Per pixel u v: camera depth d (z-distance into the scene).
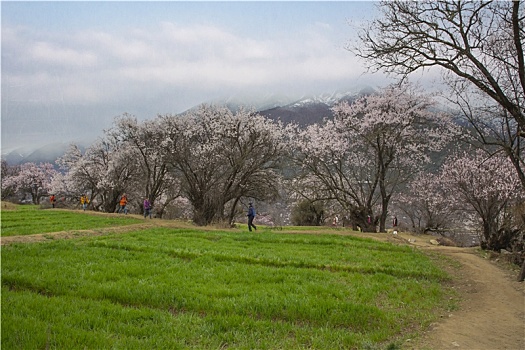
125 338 6.80
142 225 27.23
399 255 17.55
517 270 16.36
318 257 15.73
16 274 10.38
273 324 7.96
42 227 23.97
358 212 35.31
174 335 7.16
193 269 12.33
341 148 36.44
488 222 32.69
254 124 40.16
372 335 7.71
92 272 11.19
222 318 8.01
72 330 6.87
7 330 6.62
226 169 38.66
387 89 33.62
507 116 16.83
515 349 7.45
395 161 37.25
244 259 14.41
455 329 8.52
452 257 18.86
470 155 33.88
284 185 40.50
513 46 14.81
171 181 48.59
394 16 14.24
